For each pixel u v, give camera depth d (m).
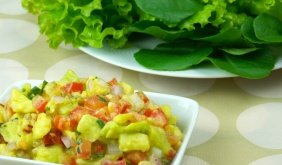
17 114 0.35
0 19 0.58
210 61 0.46
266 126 0.41
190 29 0.46
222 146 0.39
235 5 0.49
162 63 0.46
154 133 0.32
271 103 0.44
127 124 0.32
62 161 0.33
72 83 0.36
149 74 0.48
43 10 0.50
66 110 0.34
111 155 0.32
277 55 0.47
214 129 0.41
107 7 0.49
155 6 0.46
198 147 0.39
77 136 0.33
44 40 0.54
